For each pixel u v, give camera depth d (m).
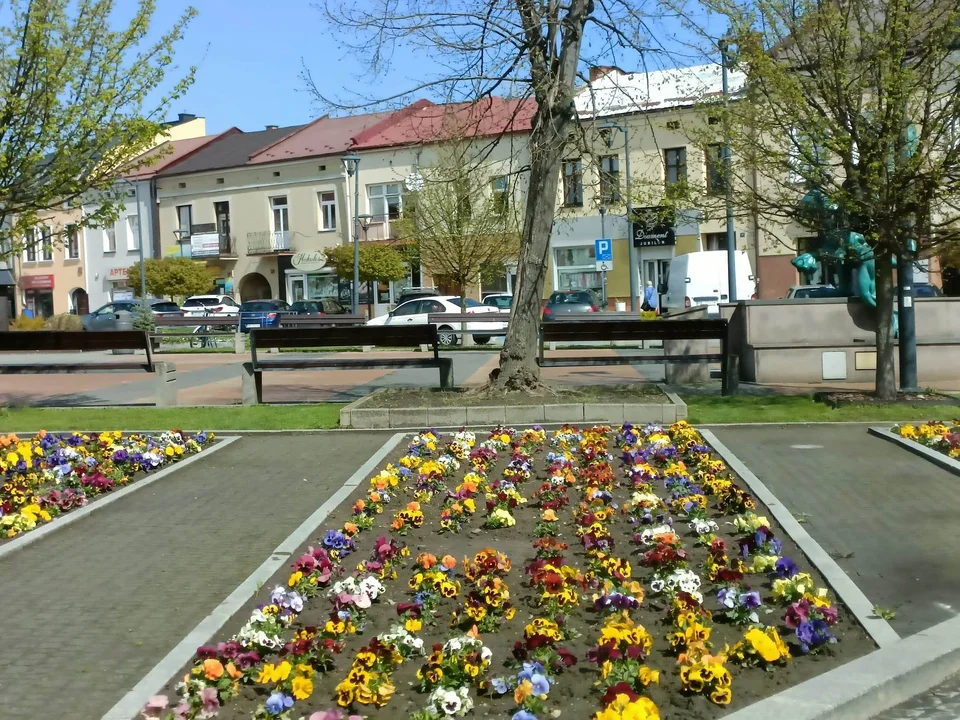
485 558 6.41
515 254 38.59
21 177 13.54
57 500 8.70
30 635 5.80
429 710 4.61
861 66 12.27
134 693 4.92
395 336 14.59
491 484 8.95
